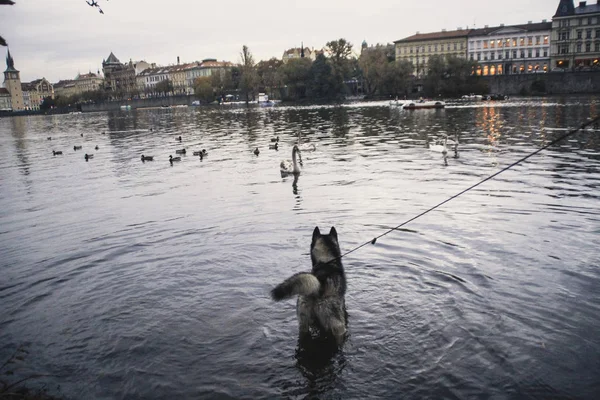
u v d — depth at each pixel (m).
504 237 9.68
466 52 140.00
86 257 9.69
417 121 48.12
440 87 116.69
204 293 7.49
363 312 6.56
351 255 8.91
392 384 5.02
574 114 47.00
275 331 6.22
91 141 45.03
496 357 5.43
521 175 16.80
